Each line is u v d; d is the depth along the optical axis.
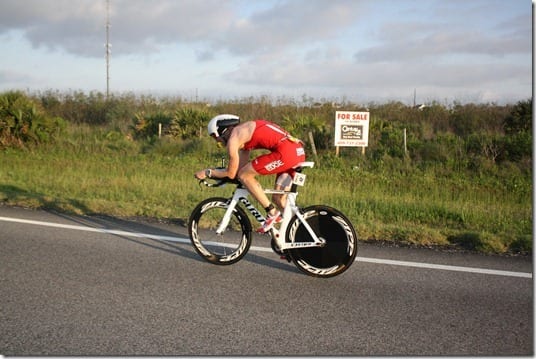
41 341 3.33
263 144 4.73
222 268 4.93
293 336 3.49
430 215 7.41
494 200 9.47
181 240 5.89
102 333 3.46
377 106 23.50
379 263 5.12
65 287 4.29
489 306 4.07
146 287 4.34
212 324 3.64
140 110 24.47
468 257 5.37
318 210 4.72
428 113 21.72
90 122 25.38
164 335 3.45
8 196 7.93
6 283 4.35
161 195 8.45
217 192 8.74
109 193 8.58
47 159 13.37
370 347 3.36
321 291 4.35
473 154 13.96
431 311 3.95
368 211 7.51
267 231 4.81
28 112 15.72
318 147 15.95
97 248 5.47
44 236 5.89
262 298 4.16
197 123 18.11
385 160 13.80
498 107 21.17
